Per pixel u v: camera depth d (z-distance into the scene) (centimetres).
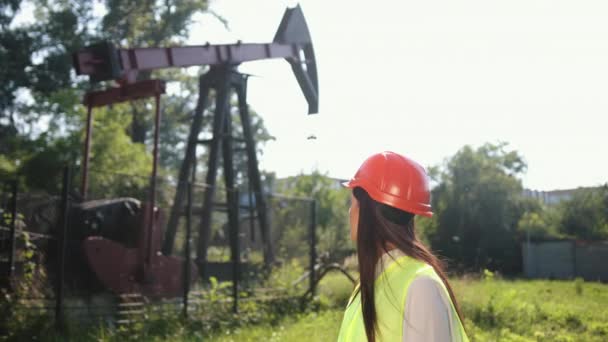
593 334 1166
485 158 3941
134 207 1206
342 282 1532
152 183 1162
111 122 2495
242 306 1234
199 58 1652
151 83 1312
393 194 205
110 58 1379
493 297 1336
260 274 1428
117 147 2389
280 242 1589
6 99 2939
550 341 1060
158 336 955
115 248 1119
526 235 3772
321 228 2395
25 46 2931
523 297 1747
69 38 3031
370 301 190
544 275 3688
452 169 3834
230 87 1811
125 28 3244
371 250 198
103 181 1967
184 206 1639
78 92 2770
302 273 1493
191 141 1789
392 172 208
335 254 2159
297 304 1347
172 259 1221
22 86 2966
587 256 3603
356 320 199
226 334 1020
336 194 3100
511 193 3856
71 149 2286
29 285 936
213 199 1634
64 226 934
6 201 989
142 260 1161
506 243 3725
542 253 3722
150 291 1169
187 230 1134
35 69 2952
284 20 1905
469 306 1302
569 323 1276
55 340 841
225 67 1755
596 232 4147
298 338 983
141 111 3462
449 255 3691
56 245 1075
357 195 212
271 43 1841
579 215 4228
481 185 3744
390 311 185
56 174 2173
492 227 3719
